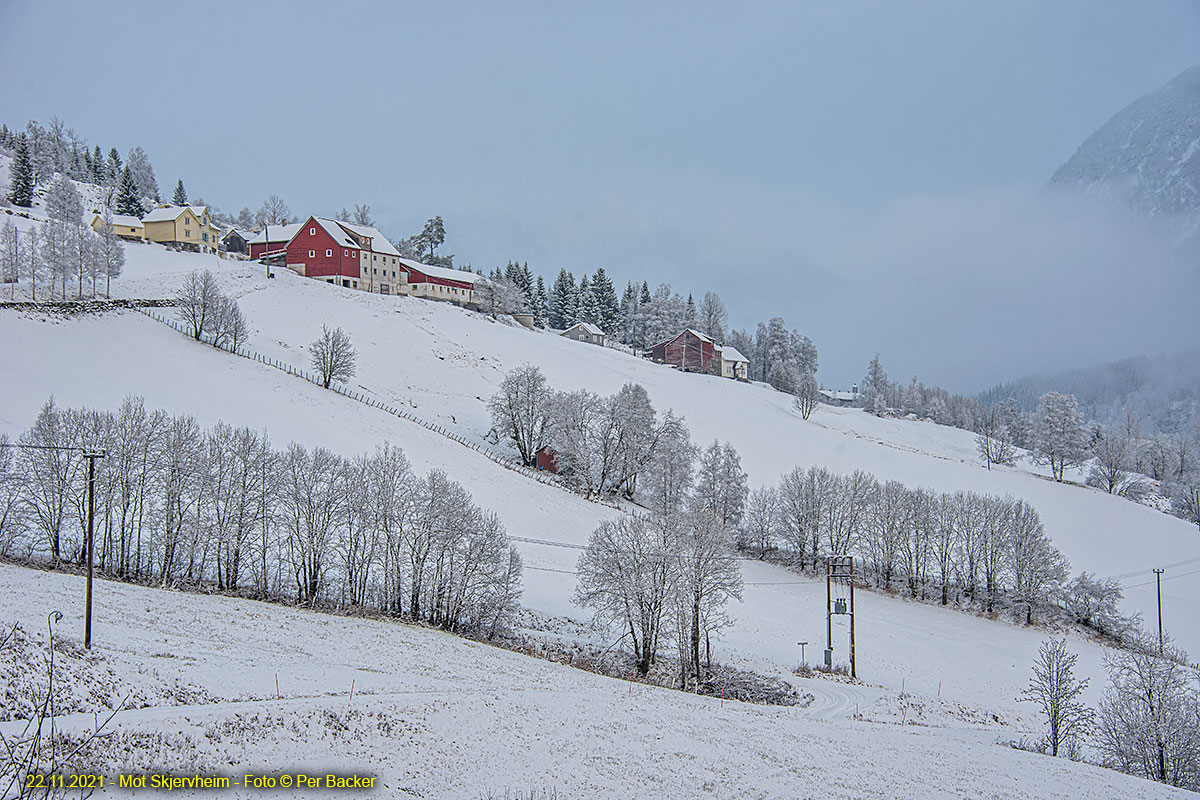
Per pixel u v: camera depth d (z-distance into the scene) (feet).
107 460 175.94
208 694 100.99
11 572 149.59
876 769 112.06
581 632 203.10
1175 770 144.56
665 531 188.75
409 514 198.39
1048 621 267.80
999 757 128.47
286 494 191.93
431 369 400.88
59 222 360.48
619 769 100.22
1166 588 298.35
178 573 185.16
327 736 92.22
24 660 93.66
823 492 303.89
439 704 112.68
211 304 331.16
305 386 312.71
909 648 226.58
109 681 96.73
